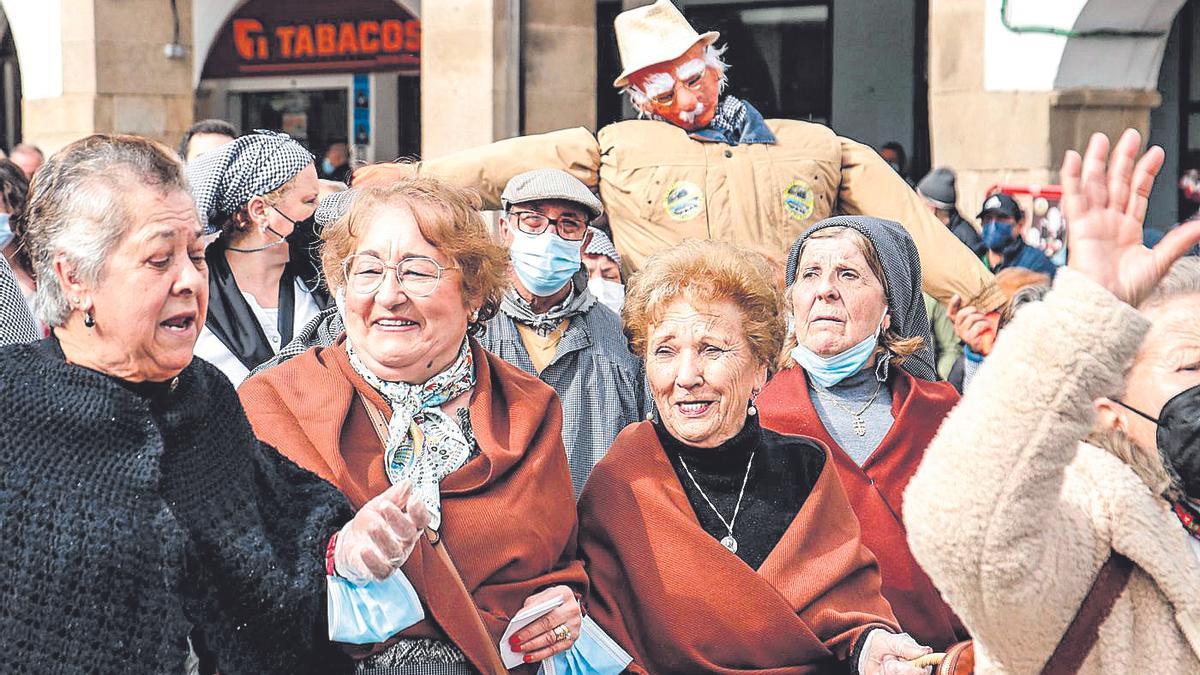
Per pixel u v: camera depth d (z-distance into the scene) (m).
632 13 5.22
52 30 10.90
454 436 2.81
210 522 2.30
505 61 8.31
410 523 2.42
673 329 3.04
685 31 5.14
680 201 5.07
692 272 3.05
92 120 10.72
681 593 2.93
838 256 3.64
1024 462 2.00
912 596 3.43
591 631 2.88
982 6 8.04
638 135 5.18
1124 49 7.93
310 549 2.43
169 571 2.19
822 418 3.64
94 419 2.21
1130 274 2.01
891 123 11.38
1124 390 2.18
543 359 3.94
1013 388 2.00
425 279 2.76
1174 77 10.81
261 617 2.32
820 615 2.98
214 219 4.15
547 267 3.94
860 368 3.69
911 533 2.09
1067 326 1.98
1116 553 2.14
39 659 2.12
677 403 3.05
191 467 2.32
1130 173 2.05
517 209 3.98
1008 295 4.90
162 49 10.98
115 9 10.77
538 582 2.79
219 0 13.10
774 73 11.71
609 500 3.05
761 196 5.07
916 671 2.73
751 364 3.07
